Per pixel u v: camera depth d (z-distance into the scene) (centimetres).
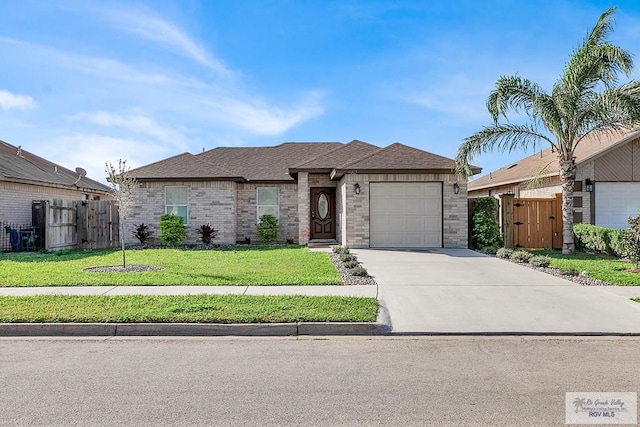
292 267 1212
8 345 622
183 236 1861
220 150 2375
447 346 613
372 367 527
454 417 395
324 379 488
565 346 612
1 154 2098
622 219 1722
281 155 2308
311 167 1872
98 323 683
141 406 418
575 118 1457
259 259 1388
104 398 436
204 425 381
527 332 670
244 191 2047
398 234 1705
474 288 946
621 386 467
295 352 588
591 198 1711
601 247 1462
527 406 418
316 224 2084
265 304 775
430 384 472
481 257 1430
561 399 434
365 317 701
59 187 2106
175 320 691
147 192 1917
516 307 798
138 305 766
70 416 397
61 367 527
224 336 671
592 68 1414
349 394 446
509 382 478
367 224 1691
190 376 497
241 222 2044
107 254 1550
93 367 527
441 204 1706
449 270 1168
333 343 631
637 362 544
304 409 411
